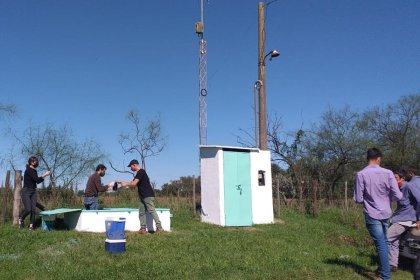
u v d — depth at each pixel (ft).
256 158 47.73
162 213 38.63
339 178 113.09
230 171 45.47
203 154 46.93
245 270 26.05
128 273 24.06
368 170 24.47
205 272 25.12
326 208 60.54
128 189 65.26
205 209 46.01
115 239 28.35
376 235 24.21
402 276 26.48
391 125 142.72
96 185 40.29
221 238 35.12
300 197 61.98
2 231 33.68
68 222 38.06
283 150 99.91
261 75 53.21
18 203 39.01
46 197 53.62
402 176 27.71
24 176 35.99
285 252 31.40
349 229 47.19
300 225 47.50
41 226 38.04
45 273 23.31
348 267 27.89
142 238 33.27
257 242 34.60
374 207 24.16
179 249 30.37
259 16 54.03
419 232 27.02
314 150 117.29
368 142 118.52
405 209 27.12
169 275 24.22
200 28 56.08
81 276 22.97
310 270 26.71
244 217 45.55
